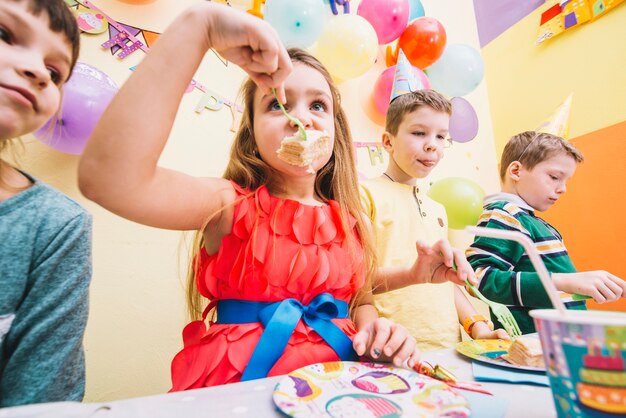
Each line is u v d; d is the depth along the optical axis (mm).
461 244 1768
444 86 1720
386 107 1566
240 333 529
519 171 1291
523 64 2006
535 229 1117
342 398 337
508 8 2111
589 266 1611
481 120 2143
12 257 485
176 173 521
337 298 630
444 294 1089
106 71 1101
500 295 896
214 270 575
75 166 1021
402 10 1528
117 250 1057
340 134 834
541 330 278
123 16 1151
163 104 426
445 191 1487
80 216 566
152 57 428
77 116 890
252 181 698
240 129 775
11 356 463
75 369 506
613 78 1594
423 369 447
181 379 538
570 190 1706
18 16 501
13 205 516
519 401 358
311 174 689
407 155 1136
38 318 482
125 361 1026
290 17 1230
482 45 2254
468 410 310
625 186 1522
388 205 1097
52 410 298
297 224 619
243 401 340
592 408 236
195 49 445
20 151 946
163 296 1104
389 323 516
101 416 295
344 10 1655
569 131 1750
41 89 522
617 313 302
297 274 573
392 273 768
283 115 645
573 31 1768
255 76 504
